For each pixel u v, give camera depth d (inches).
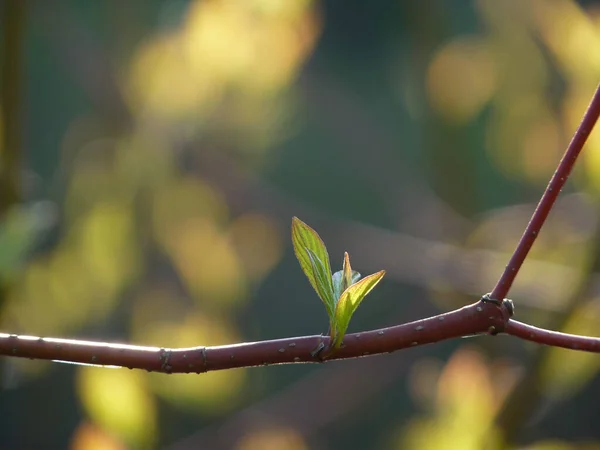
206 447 54.4
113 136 43.8
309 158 121.6
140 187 43.1
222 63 38.3
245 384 57.1
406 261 56.2
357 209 121.3
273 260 52.4
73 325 44.1
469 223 54.4
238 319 55.1
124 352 28.0
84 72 46.6
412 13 55.8
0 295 35.3
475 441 39.0
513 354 48.9
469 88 50.7
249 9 37.8
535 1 42.0
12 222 35.5
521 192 59.5
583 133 27.8
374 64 122.8
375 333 27.9
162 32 41.0
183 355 27.9
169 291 45.6
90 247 43.3
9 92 39.2
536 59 46.3
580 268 42.1
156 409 37.7
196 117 40.8
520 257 27.9
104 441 35.6
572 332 41.1
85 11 53.7
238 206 51.7
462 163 54.5
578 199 49.4
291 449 53.3
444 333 27.9
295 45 38.5
